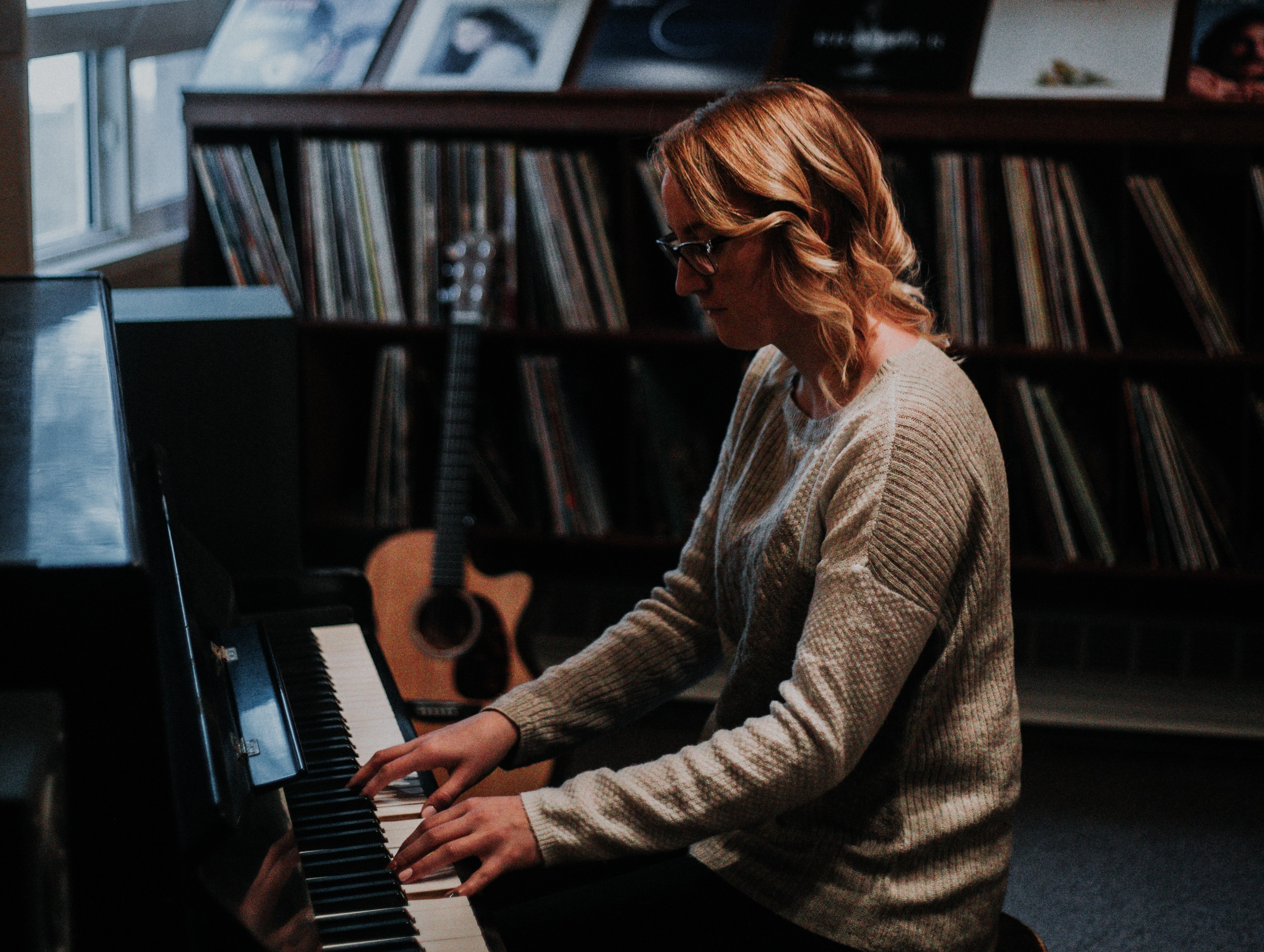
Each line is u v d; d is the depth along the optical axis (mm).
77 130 2973
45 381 1155
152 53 3104
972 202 2779
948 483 1188
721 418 3098
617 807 1167
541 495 3053
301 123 2953
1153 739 2986
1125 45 2787
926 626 1187
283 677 1528
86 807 854
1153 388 2809
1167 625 2963
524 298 3012
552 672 1461
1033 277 2805
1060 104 2703
